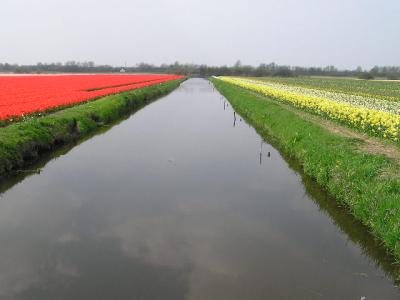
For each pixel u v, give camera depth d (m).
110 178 12.05
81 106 22.89
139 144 17.12
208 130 21.17
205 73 146.62
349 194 9.56
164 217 9.04
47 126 16.39
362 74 119.50
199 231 8.30
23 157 13.35
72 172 12.68
